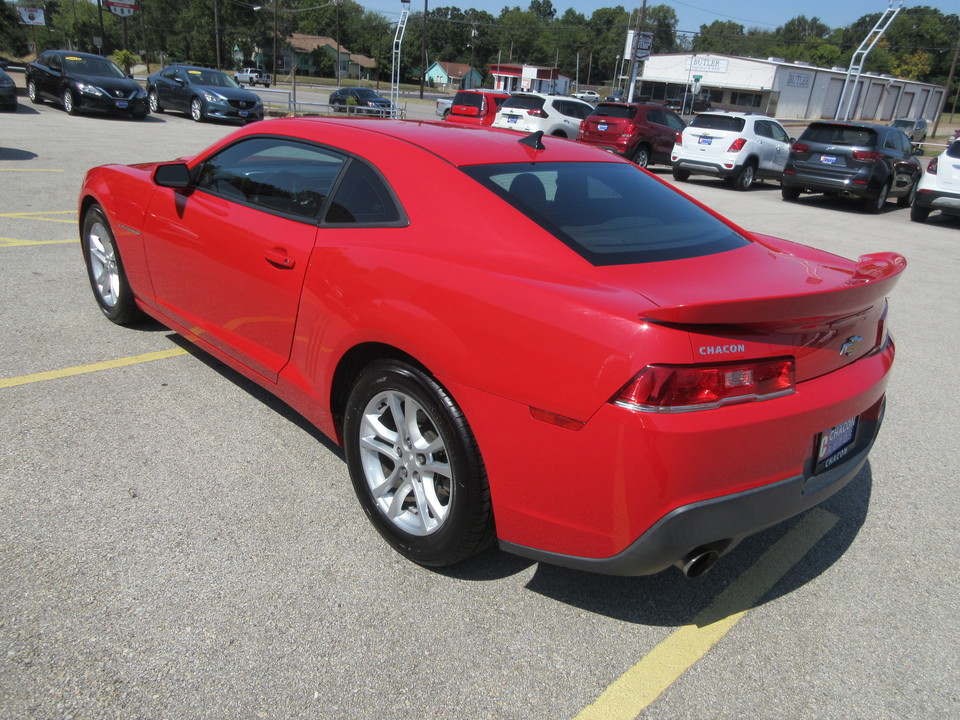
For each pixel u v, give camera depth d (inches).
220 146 141.3
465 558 98.4
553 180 111.2
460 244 97.5
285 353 120.7
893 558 116.3
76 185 360.8
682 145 673.0
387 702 80.6
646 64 2434.8
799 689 87.7
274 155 127.7
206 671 82.4
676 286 88.1
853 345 93.3
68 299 199.2
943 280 330.6
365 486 107.3
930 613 103.5
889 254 111.5
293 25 3961.6
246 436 135.0
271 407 147.1
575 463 81.1
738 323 77.8
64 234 268.2
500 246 95.4
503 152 115.0
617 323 78.4
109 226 169.6
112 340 173.8
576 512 83.2
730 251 106.5
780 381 82.4
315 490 119.7
